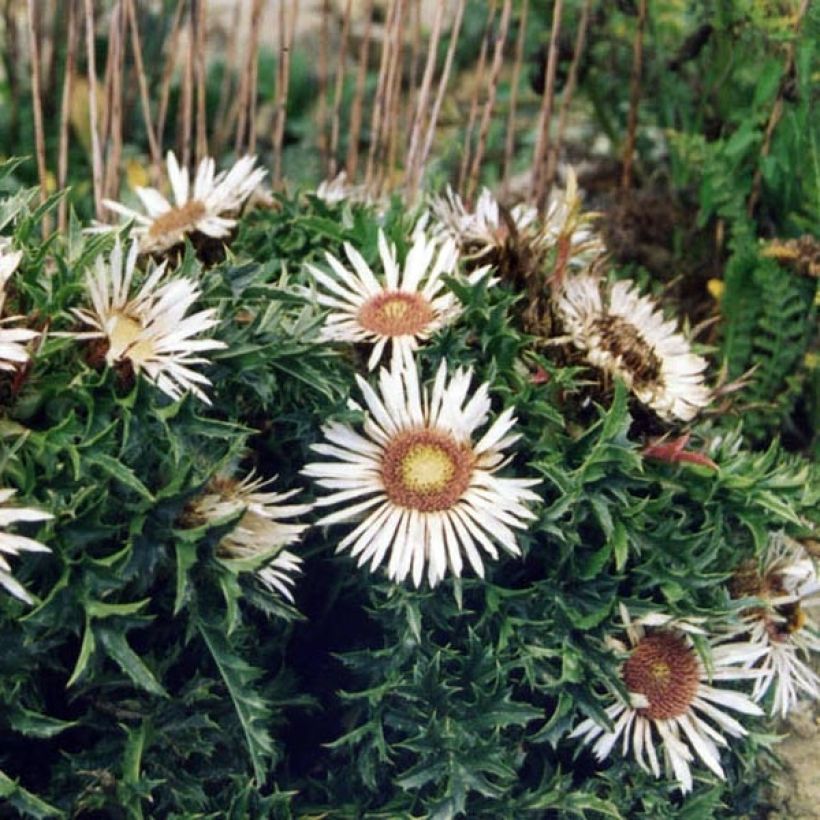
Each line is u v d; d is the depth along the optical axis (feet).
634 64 2.39
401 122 2.99
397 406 1.55
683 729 1.64
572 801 1.58
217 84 3.06
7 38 2.86
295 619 1.55
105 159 2.37
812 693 1.74
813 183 2.24
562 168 2.72
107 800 1.42
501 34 2.23
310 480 1.60
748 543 1.74
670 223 2.49
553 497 1.60
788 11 2.26
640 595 1.65
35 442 1.34
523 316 1.68
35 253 1.48
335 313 1.64
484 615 1.55
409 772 1.51
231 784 1.53
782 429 2.27
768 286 2.20
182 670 1.51
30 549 1.26
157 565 1.40
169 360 1.41
